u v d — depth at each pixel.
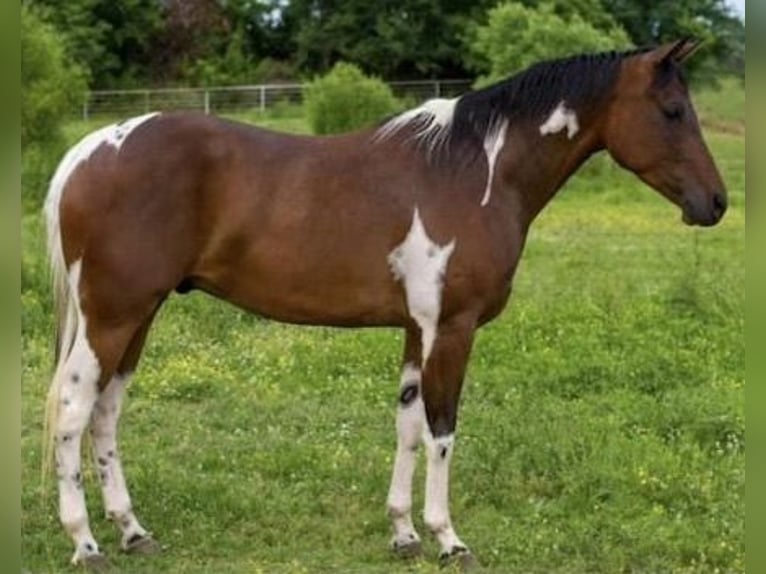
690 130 5.25
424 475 6.38
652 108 5.22
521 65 28.64
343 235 5.07
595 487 6.02
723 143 27.73
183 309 9.89
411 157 5.16
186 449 6.70
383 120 5.31
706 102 36.34
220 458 6.45
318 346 8.92
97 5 38.19
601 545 5.43
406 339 5.34
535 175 5.26
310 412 7.45
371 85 25.66
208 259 5.08
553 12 32.62
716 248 15.18
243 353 8.80
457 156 5.16
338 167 5.12
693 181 5.23
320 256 5.08
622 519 5.71
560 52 28.53
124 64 39.19
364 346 8.84
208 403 7.67
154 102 34.72
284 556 5.29
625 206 21.14
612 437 6.68
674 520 5.68
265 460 6.40
